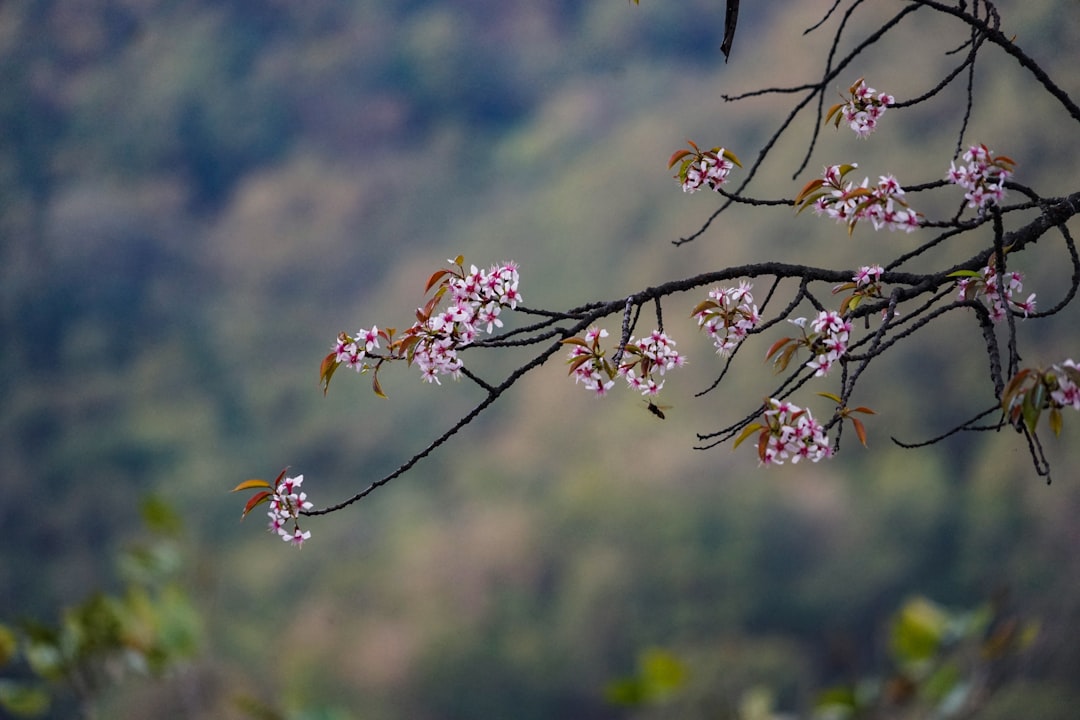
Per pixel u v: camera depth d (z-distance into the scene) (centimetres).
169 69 5553
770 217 3478
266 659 3234
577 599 3256
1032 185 2367
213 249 5181
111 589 3688
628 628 3134
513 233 4747
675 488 3347
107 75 5400
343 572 3562
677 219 4094
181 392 4556
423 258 5050
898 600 2894
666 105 4875
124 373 4575
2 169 5000
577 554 3344
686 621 3111
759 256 3428
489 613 3259
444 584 3394
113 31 5472
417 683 3180
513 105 5569
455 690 3178
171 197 5238
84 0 5394
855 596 2945
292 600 3522
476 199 5141
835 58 3319
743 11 4597
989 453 2975
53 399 4416
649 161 4488
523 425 3978
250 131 5581
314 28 5928
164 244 5025
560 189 4850
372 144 5597
